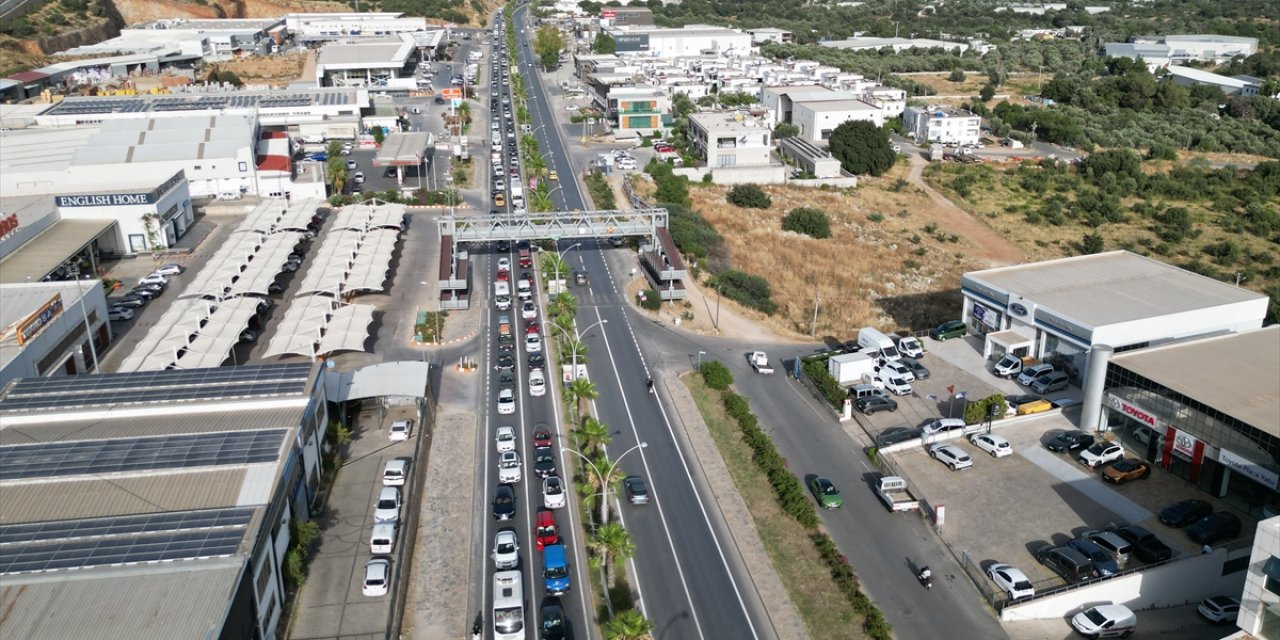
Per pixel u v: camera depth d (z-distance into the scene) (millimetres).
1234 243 163000
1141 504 79250
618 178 190625
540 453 86750
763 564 72750
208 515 62438
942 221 177375
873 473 86062
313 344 104625
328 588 67938
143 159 169125
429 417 93688
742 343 115875
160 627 52625
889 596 69250
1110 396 89125
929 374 104500
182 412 77812
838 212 176250
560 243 152125
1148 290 106500
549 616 65000
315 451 80375
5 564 57312
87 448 70562
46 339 95562
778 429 94125
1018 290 108188
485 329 117938
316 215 163375
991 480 83438
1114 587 68812
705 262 141375
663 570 72000
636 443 90438
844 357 103625
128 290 130000
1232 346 91500
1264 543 56469
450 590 69438
